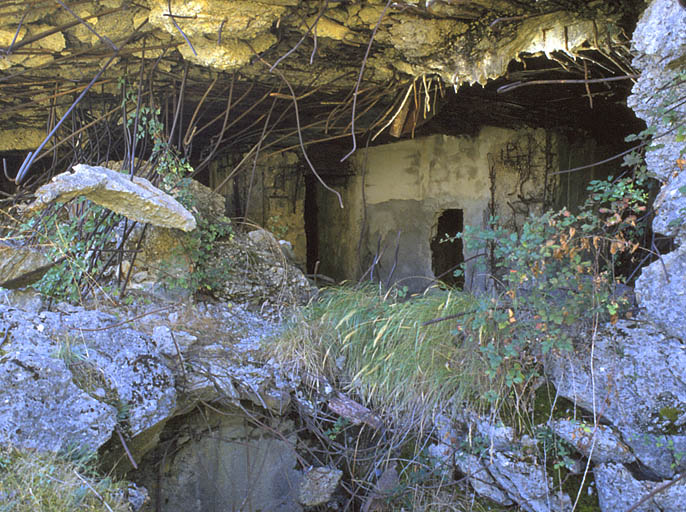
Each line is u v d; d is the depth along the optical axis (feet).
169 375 12.06
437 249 31.91
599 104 23.15
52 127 18.76
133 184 14.02
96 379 10.96
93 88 18.63
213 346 14.19
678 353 10.84
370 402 13.64
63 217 17.52
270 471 13.52
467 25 14.75
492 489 12.10
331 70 17.95
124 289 16.08
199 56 14.96
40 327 11.37
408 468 12.93
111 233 16.96
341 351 14.40
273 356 14.26
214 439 13.21
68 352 10.93
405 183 32.32
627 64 14.47
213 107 22.50
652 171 11.61
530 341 12.23
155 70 17.53
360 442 13.53
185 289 16.51
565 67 16.42
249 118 24.47
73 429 9.85
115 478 10.23
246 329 15.84
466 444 12.48
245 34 14.08
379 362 13.76
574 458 11.60
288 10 13.93
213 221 17.99
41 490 8.57
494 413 12.13
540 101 22.50
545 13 13.71
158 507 12.62
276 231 31.76
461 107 23.65
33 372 9.94
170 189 16.70
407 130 20.36
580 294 11.67
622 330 11.54
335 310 15.61
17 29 14.06
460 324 13.34
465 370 12.96
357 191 34.65
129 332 12.36
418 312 14.37
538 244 11.84
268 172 31.65
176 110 16.72
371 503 12.80
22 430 9.36
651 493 10.21
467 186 29.48
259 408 13.51
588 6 13.44
